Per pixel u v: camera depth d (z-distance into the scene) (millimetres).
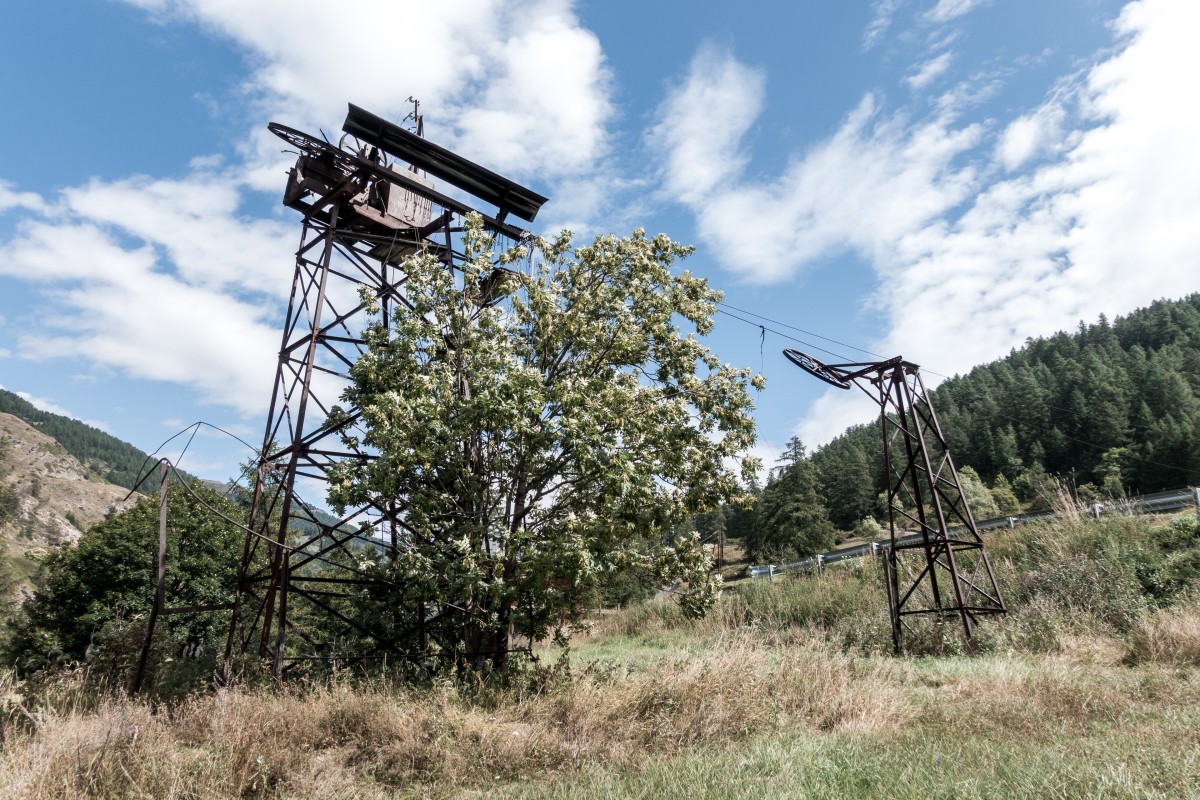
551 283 15195
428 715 9281
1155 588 18094
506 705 10492
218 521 32406
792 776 6387
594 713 9391
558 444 12875
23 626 32625
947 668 13461
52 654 28562
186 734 8930
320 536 13406
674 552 13820
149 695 11523
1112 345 124125
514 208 17141
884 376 21547
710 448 14133
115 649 14375
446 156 15734
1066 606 18297
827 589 26812
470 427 12664
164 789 7074
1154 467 68875
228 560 32906
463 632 13797
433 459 12531
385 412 12328
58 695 9906
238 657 13188
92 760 7270
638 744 8680
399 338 13891
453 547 12531
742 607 28031
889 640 19484
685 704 9430
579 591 13539
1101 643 14734
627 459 11859
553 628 15492
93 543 32625
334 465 13148
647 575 14289
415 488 13391
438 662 13516
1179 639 12328
